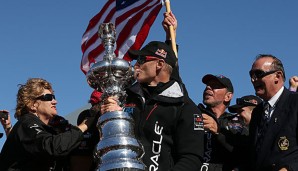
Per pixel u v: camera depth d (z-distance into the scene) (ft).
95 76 11.82
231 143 16.38
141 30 21.86
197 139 13.14
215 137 16.49
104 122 11.07
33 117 14.44
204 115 16.33
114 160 10.44
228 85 18.75
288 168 14.05
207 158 16.47
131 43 21.93
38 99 15.06
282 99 15.08
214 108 18.66
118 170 10.29
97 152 10.78
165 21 17.40
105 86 11.85
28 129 13.82
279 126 14.73
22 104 15.02
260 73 15.46
